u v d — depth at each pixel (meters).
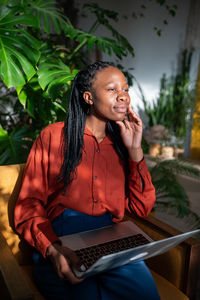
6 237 1.18
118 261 0.89
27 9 1.94
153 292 0.98
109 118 1.10
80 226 1.13
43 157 1.14
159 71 5.85
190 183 4.00
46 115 1.55
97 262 0.78
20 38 1.49
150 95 5.94
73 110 1.16
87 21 5.12
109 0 5.21
